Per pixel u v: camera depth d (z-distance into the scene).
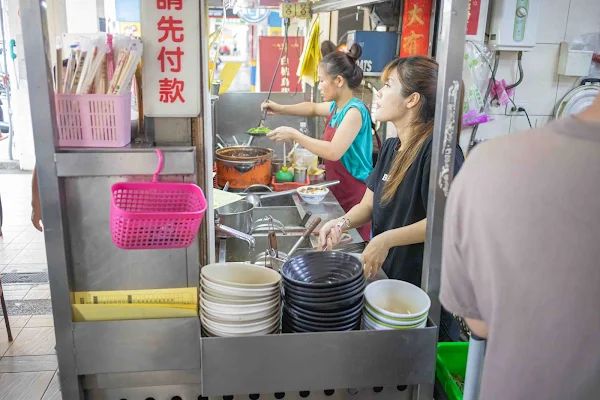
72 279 1.21
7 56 6.16
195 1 1.18
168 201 1.19
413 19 2.69
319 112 3.53
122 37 1.18
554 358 0.70
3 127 6.70
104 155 1.14
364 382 1.22
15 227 4.51
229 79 4.33
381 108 1.75
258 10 3.61
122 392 1.25
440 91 1.20
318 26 3.30
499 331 0.74
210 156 1.38
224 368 1.16
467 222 0.76
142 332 1.20
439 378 1.35
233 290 1.15
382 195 1.81
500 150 0.73
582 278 0.67
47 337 2.83
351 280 1.21
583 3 2.96
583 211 0.66
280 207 2.49
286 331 1.25
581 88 3.06
